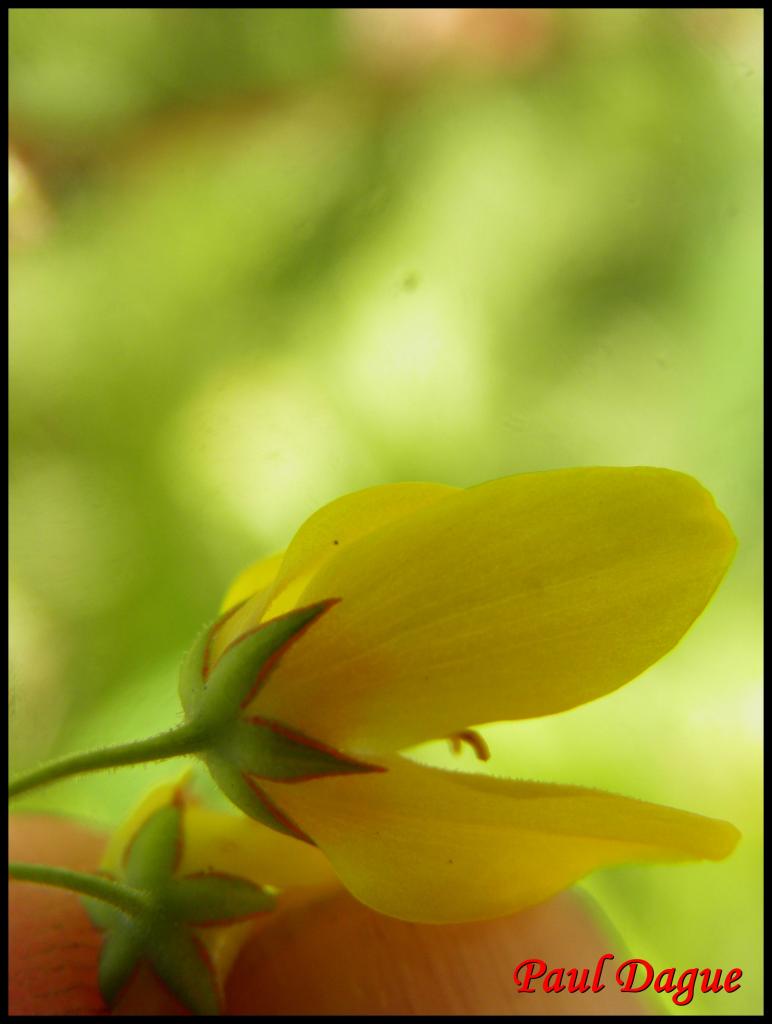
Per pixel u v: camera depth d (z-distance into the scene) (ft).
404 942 0.21
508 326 0.39
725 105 0.42
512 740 0.29
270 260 0.39
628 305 0.40
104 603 0.32
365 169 0.41
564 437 0.37
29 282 0.37
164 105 0.41
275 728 0.19
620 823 0.18
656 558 0.18
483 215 0.40
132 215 0.39
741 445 0.37
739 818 0.31
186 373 0.37
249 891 0.20
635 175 0.41
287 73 0.43
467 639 0.19
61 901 0.22
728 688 0.33
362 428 0.36
